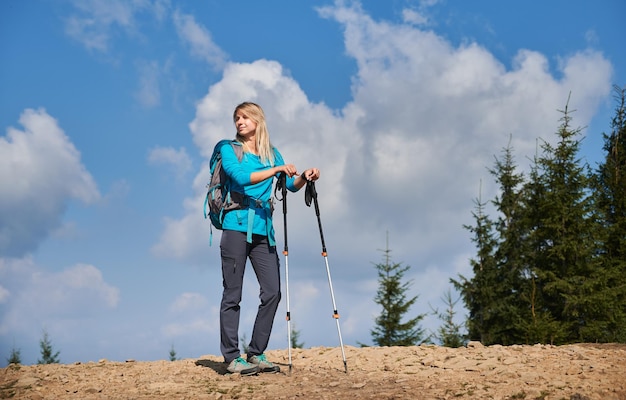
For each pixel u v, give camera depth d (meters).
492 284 18.33
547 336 15.28
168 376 5.68
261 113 5.70
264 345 5.64
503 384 4.49
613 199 18.75
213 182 5.52
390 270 20.16
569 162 17.08
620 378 4.48
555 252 16.47
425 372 5.24
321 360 6.25
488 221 19.31
